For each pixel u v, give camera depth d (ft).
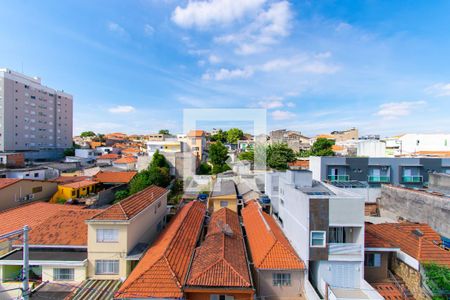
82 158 185.78
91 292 39.17
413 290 41.57
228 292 34.76
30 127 207.21
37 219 60.75
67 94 250.37
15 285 41.88
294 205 48.52
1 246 48.21
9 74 188.75
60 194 100.32
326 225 41.32
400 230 53.31
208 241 49.49
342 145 217.15
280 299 41.22
